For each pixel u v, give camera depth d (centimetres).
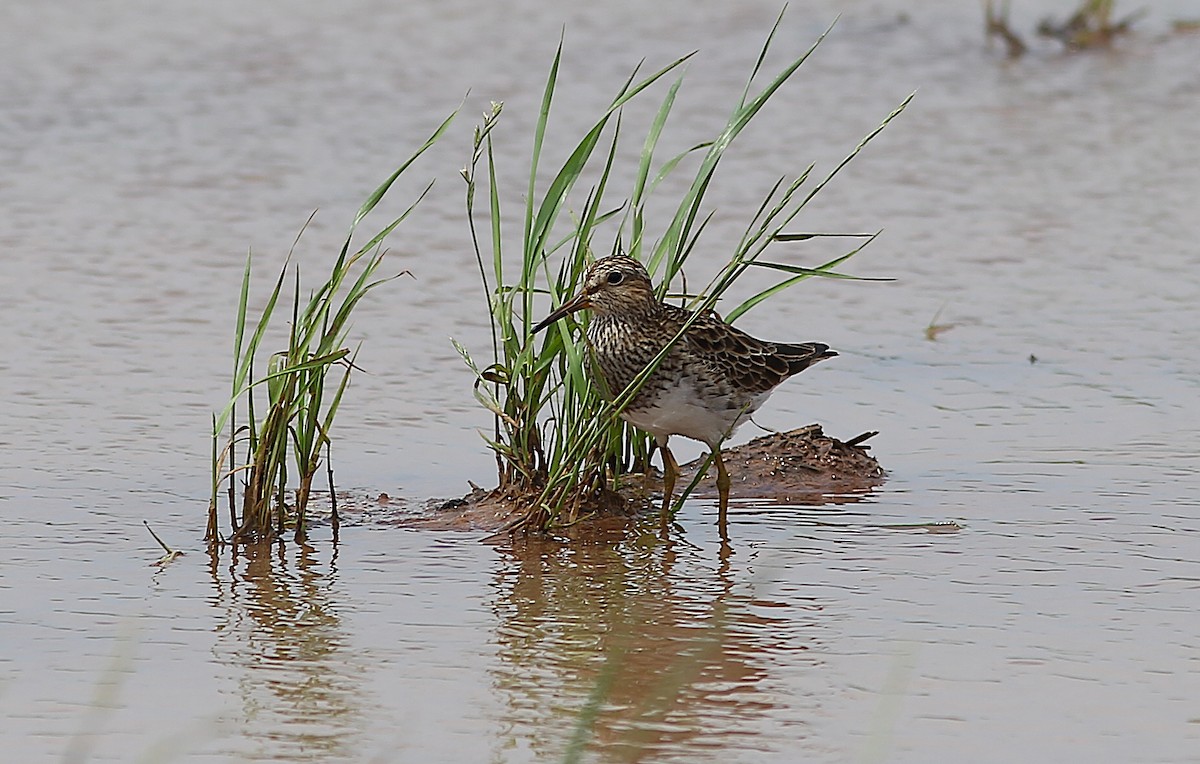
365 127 2389
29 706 979
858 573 1200
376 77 2597
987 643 1066
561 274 1329
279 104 2478
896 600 1146
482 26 2853
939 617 1112
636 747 934
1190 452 1430
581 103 2478
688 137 2344
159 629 1095
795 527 1304
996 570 1196
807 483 1398
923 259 1939
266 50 2711
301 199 2120
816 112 2470
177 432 1469
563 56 2694
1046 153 2311
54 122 2380
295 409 1278
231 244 1964
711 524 1320
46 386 1560
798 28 2862
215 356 1647
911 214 2078
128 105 2455
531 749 932
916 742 932
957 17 2948
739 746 934
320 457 1429
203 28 2814
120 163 2236
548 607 1144
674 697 998
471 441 1470
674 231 1306
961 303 1809
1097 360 1653
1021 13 2955
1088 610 1118
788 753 926
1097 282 1867
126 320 1736
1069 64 2720
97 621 1105
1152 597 1138
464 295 1812
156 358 1638
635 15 2920
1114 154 2306
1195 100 2541
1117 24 2862
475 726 959
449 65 2648
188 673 1029
